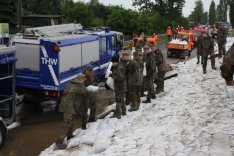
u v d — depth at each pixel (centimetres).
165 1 7619
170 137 858
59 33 1461
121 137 912
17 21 3556
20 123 1223
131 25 4372
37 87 1299
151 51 1254
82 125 1041
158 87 1422
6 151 976
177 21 7600
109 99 1445
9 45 1142
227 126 892
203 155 734
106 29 1730
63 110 930
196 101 1196
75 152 873
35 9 5462
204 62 1772
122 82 1072
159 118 1048
